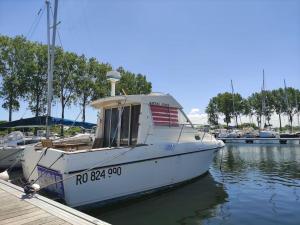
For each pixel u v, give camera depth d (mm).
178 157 9555
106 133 9859
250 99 68812
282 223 6898
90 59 35312
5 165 12312
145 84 42469
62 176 6777
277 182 11531
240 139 37719
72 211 5273
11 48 29016
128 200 8156
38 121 12148
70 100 32719
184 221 6996
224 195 9359
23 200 5996
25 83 29250
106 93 34406
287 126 63750
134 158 8070
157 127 9047
